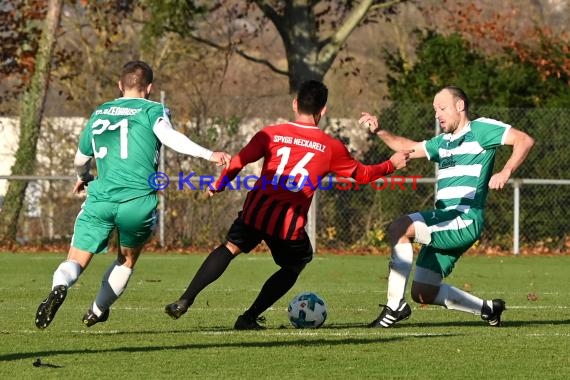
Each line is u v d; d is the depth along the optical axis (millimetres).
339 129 55062
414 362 19141
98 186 21328
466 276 42969
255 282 39188
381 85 91000
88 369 17984
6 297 32281
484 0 94625
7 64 63719
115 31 72875
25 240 58031
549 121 56000
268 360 19172
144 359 19125
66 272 20500
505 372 18188
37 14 64250
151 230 21766
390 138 25672
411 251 24672
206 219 55062
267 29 78875
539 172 56188
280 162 22641
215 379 17203
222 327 24828
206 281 22781
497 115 55969
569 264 49719
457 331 24047
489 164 24641
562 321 26688
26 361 18781
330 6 70000
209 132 54438
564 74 62875
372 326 24812
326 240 55875
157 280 39344
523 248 56375
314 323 24453
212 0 70875
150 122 21297
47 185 57406
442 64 61781
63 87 77125
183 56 81688
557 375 17938
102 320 22906
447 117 24719
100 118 21500
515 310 29625
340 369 18281
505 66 63000
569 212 56469
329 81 99688
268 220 22734
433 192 55406
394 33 98000
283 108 54594
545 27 80312
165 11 62219
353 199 55719
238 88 92125
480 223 24594
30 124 58406
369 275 42938
